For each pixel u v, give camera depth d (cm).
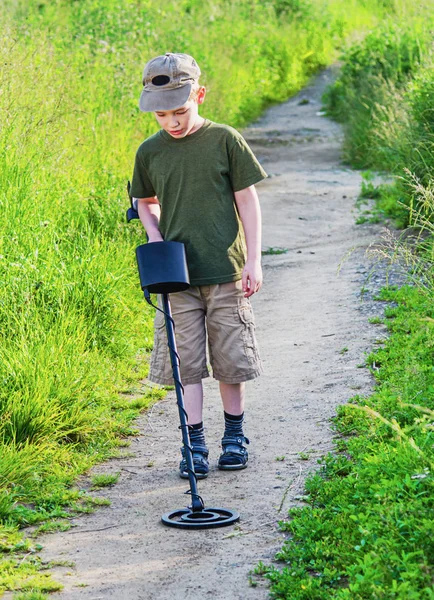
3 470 421
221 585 328
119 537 375
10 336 533
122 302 635
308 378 550
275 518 380
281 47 2381
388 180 1154
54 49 1058
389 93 1227
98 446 477
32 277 598
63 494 417
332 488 387
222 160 419
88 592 330
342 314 663
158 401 551
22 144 729
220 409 527
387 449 404
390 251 786
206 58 1764
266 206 1124
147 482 434
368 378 533
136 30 1448
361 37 1955
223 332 428
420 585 297
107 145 953
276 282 782
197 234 421
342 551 332
